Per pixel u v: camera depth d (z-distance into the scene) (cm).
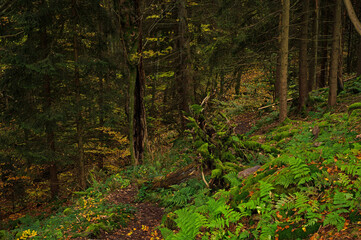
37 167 1596
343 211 321
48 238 637
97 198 930
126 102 1484
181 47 1630
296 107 1479
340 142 600
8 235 721
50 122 1349
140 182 959
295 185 411
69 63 1347
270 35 1769
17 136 1405
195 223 398
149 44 1777
